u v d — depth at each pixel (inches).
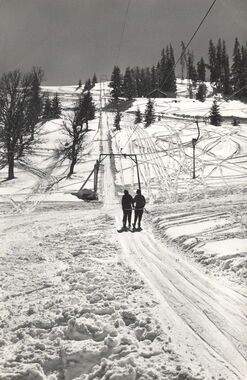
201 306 282.0
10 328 255.9
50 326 253.0
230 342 224.5
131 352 203.6
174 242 539.8
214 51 6619.1
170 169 2185.0
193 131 3272.6
